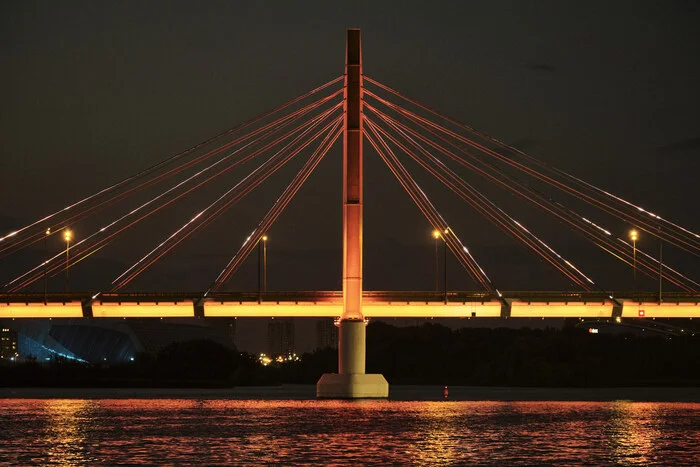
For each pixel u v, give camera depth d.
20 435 147.00
